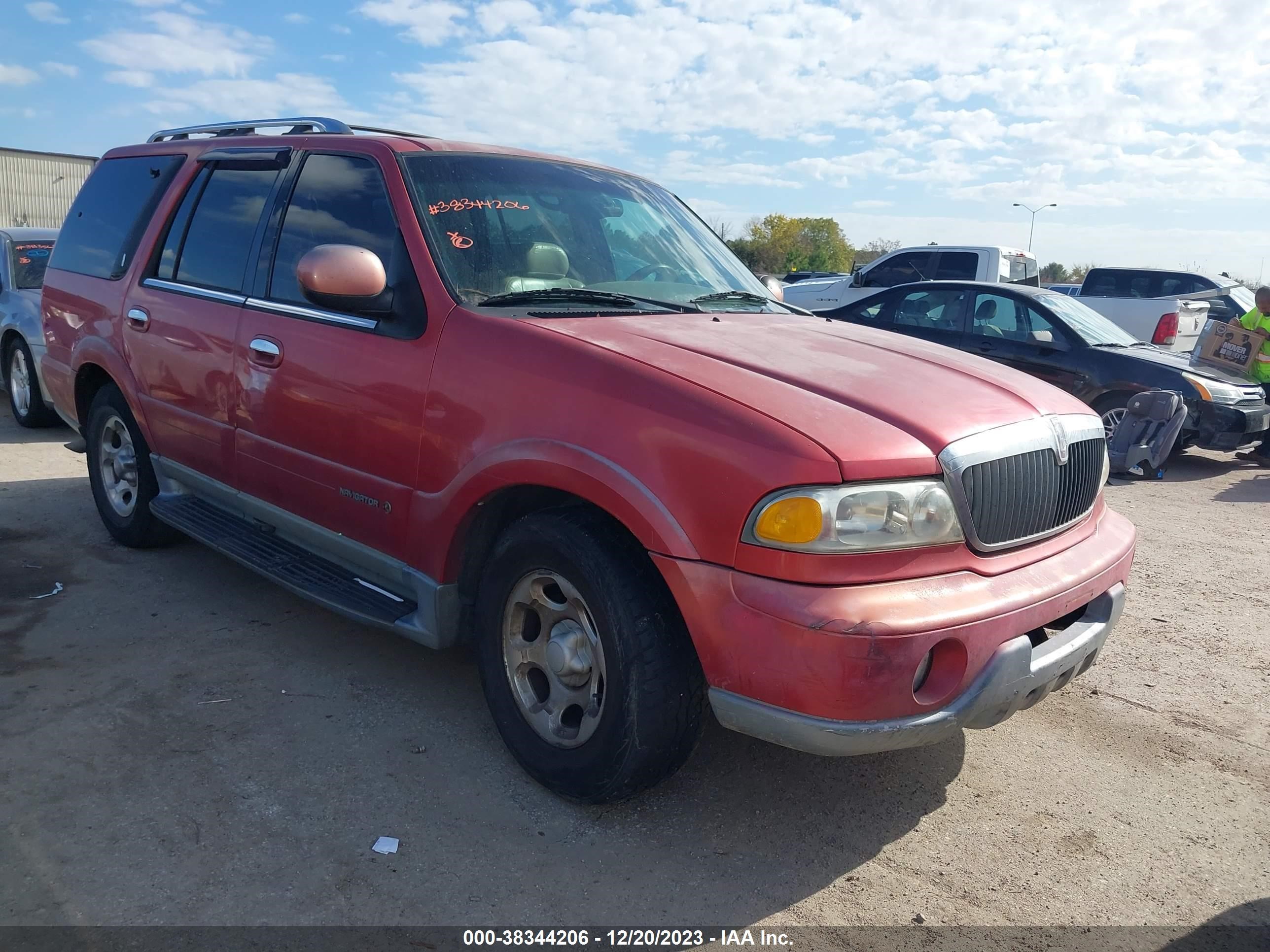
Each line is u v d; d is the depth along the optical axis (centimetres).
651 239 400
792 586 241
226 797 292
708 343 305
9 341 846
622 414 268
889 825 300
